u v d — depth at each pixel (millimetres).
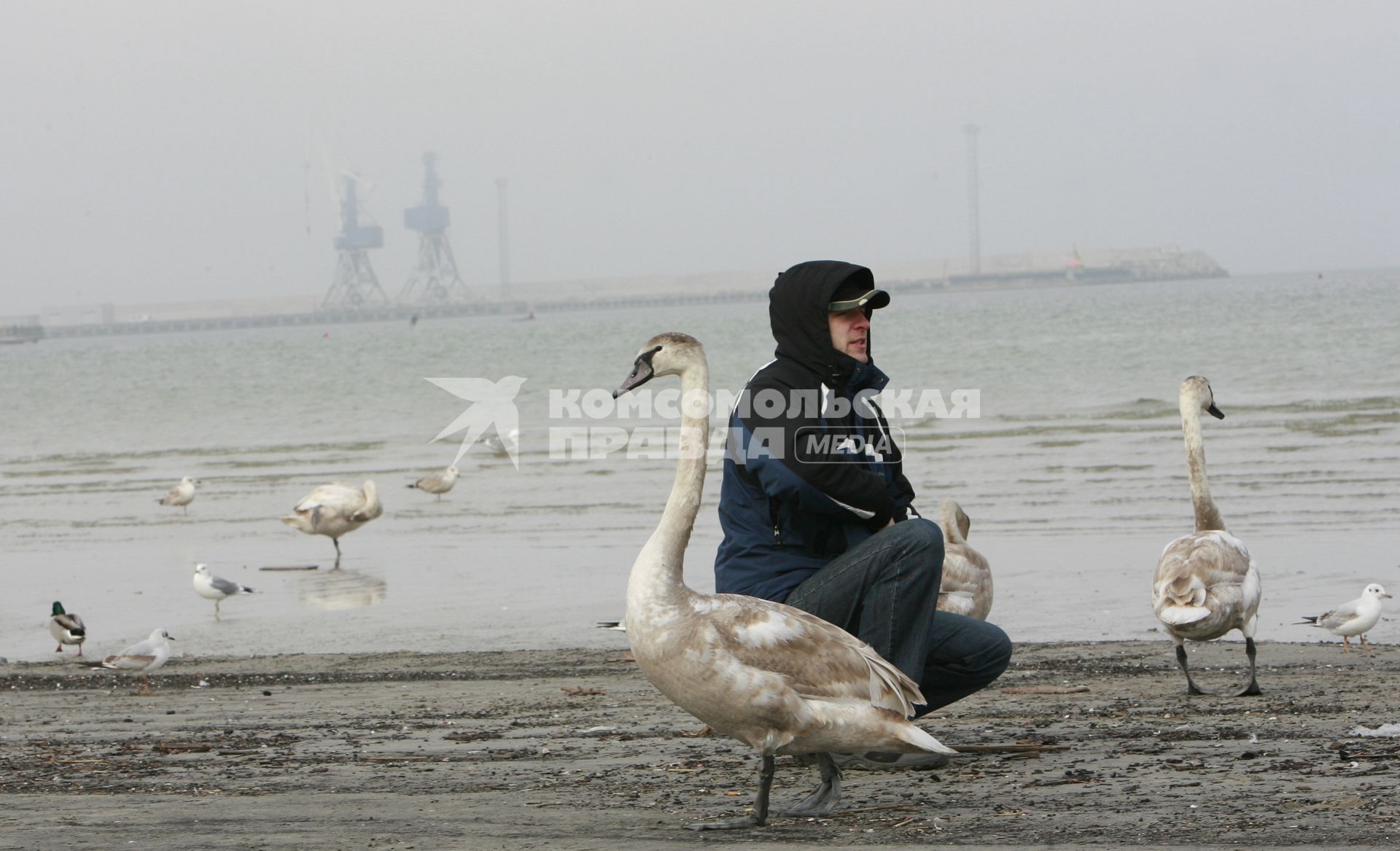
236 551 23547
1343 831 5598
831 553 7062
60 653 15469
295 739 9664
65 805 7164
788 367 6844
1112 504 23562
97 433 49188
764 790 6176
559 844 5906
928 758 7406
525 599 17531
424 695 11805
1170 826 5844
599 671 12719
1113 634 14039
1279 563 17656
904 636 6855
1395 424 32375
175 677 13586
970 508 23891
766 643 6023
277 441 43719
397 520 26484
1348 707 9383
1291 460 27625
